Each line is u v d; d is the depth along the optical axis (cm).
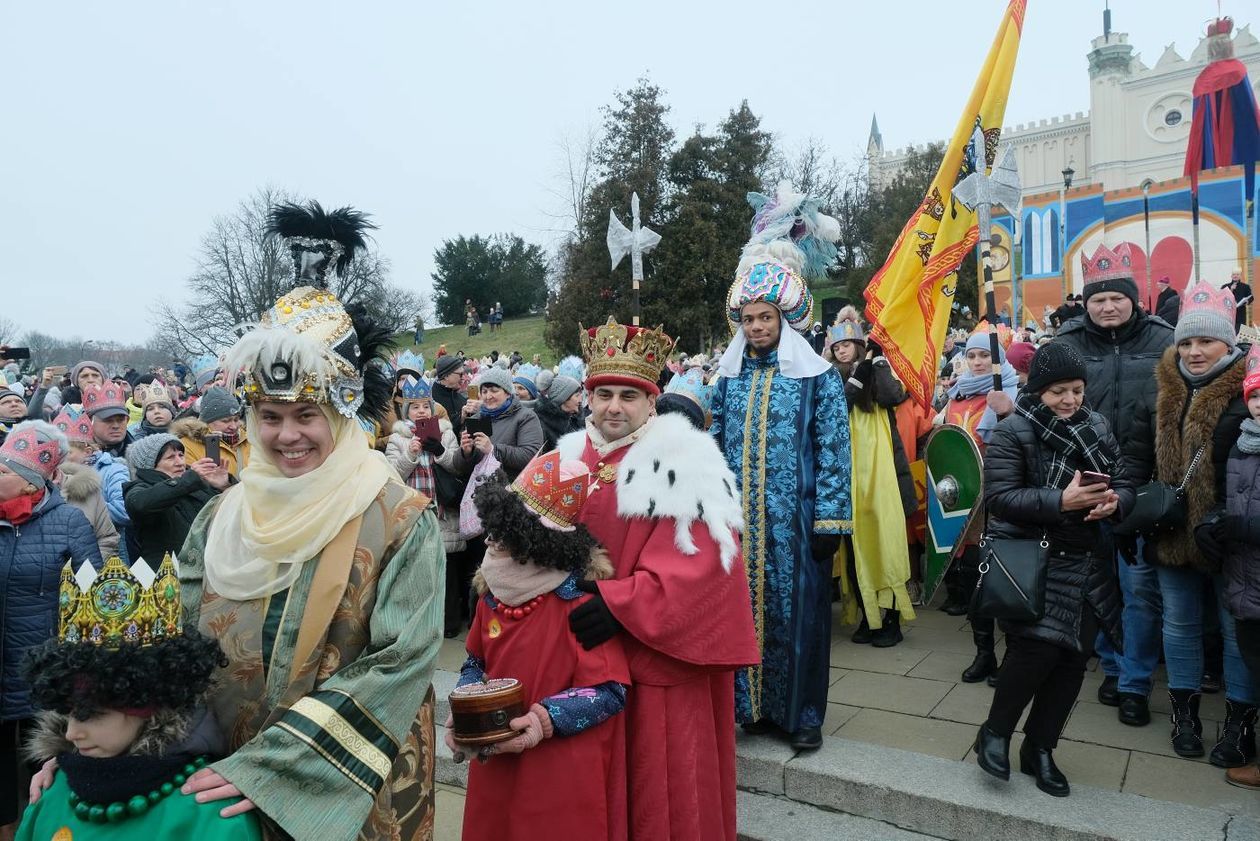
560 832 208
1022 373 551
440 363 685
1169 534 331
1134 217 2278
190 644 164
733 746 262
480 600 238
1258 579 297
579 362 791
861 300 3391
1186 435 329
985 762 304
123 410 542
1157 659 405
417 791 198
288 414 182
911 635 505
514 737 200
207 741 174
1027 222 2397
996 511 308
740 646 236
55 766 177
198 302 3512
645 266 2828
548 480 217
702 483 236
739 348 379
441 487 529
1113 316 385
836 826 309
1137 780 313
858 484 472
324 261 212
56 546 331
